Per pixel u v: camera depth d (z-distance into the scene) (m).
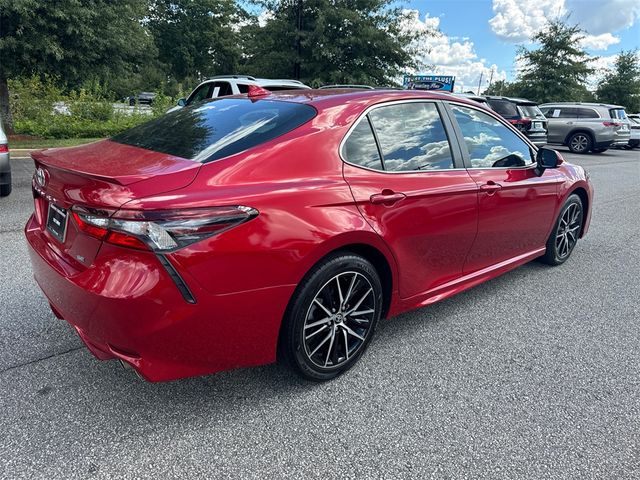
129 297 1.94
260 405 2.46
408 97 3.10
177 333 2.06
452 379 2.76
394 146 2.89
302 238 2.29
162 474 1.99
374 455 2.15
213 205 2.06
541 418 2.45
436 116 3.24
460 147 3.33
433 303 3.56
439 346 3.14
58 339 3.00
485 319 3.56
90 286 2.00
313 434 2.26
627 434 2.35
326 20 17.11
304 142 2.49
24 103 13.38
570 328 3.45
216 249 2.05
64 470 1.99
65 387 2.53
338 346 2.69
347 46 17.42
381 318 3.02
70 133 13.50
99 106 14.50
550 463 2.14
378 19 17.52
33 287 3.71
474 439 2.27
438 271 3.21
